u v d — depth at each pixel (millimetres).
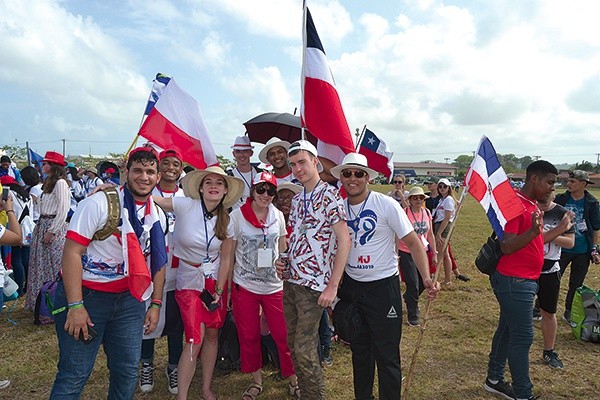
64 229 5949
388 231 3287
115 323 2820
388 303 3277
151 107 5445
